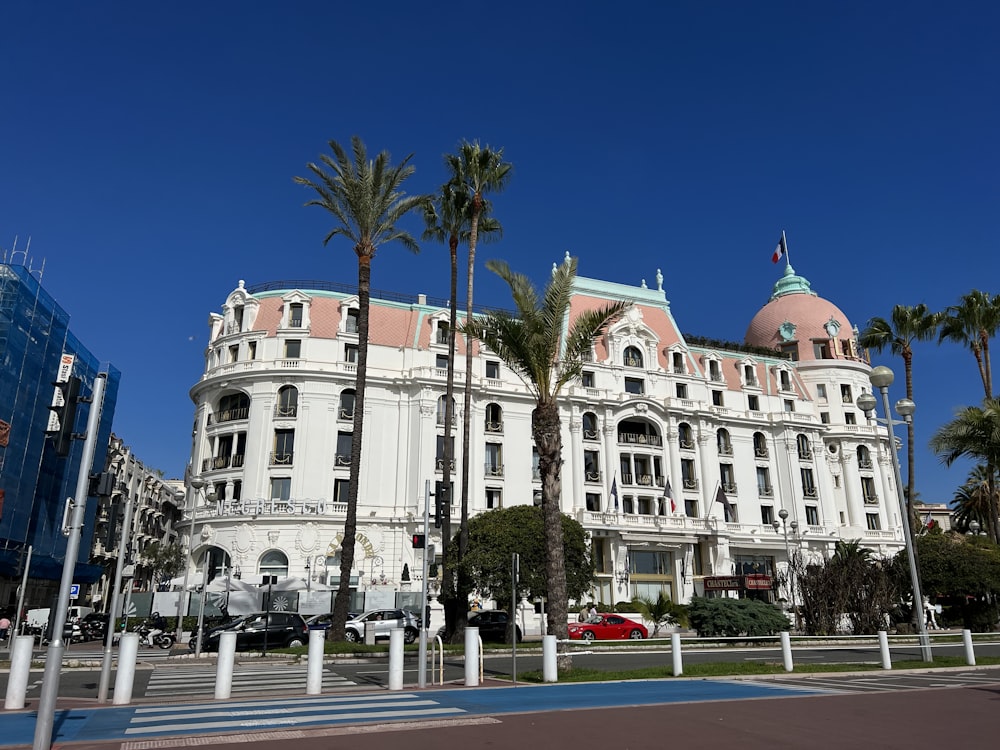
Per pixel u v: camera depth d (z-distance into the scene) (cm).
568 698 1568
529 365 2272
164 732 1197
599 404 6425
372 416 5716
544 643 1889
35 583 5578
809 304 8381
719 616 3525
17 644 1512
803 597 3931
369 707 1455
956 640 3406
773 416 7288
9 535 4391
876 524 7475
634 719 1285
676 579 6262
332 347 5762
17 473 4459
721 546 6456
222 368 5794
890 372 2684
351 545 3312
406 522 5462
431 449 5688
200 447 5819
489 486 5881
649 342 6944
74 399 1207
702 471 6788
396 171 3712
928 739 1103
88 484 1185
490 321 2314
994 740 1095
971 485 7150
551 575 2122
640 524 6138
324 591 4794
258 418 5553
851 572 3875
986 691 1678
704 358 7294
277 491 5450
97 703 1565
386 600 5009
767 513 7038
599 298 7062
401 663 1747
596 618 4019
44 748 1015
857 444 7669
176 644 3219
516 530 3781
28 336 4550
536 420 2269
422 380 5759
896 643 3334
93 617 4603
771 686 1791
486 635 3703
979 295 4644
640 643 3306
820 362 7894
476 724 1244
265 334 5769
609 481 6303
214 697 1623
